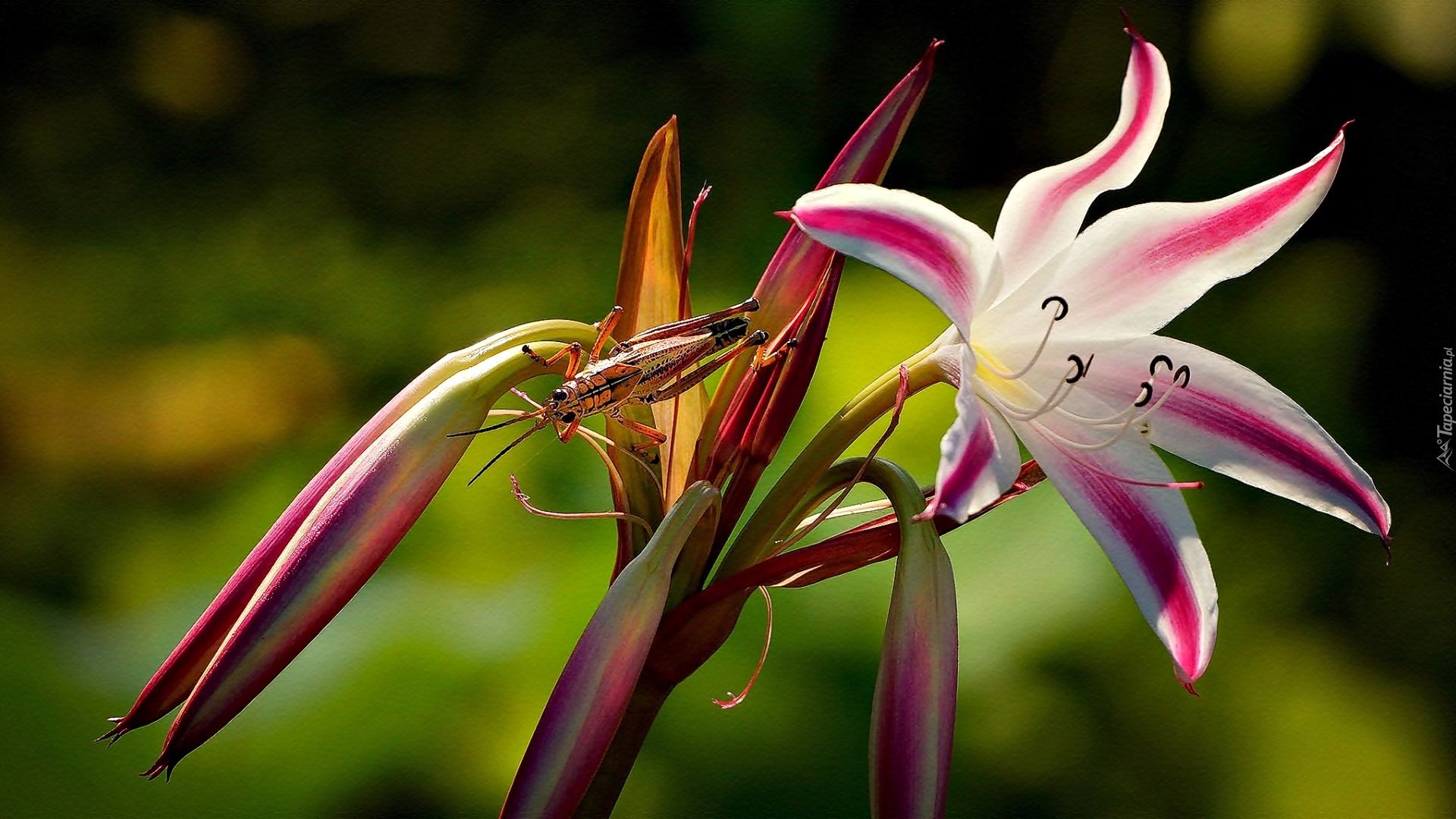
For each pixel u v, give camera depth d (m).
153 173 3.87
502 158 3.82
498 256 3.34
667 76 3.88
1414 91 3.53
